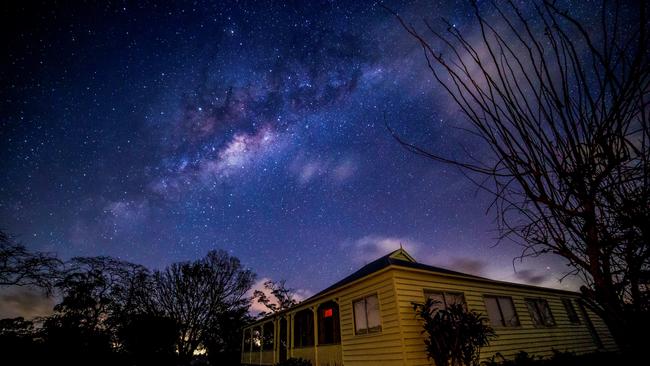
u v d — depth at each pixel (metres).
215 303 26.20
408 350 8.72
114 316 19.55
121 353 18.89
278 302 30.47
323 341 12.82
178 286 25.16
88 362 16.36
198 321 25.42
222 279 27.27
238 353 25.69
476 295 11.34
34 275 14.77
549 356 11.60
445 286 10.65
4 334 14.59
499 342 10.80
